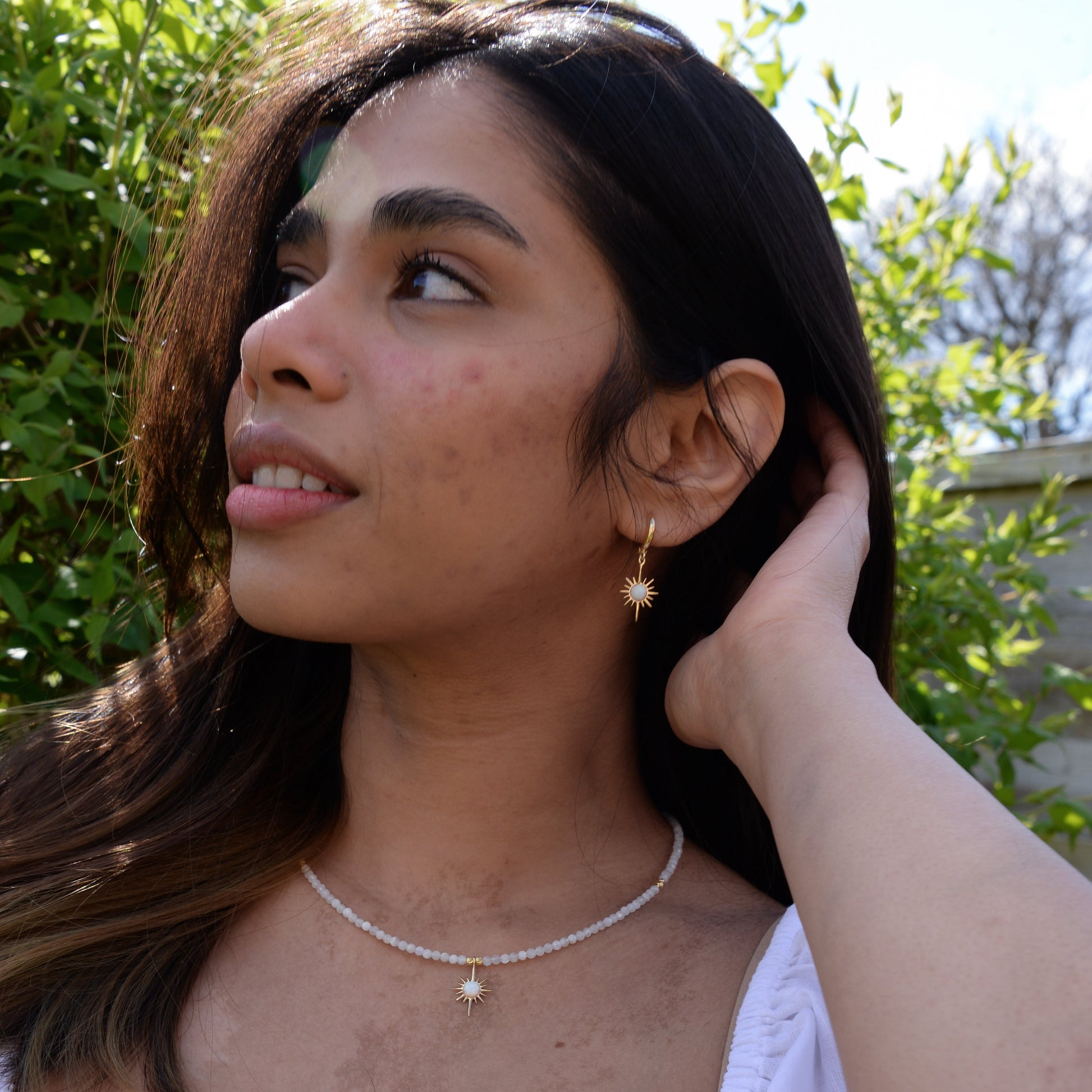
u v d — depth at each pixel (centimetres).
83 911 109
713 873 121
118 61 160
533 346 101
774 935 106
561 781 114
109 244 167
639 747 124
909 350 221
